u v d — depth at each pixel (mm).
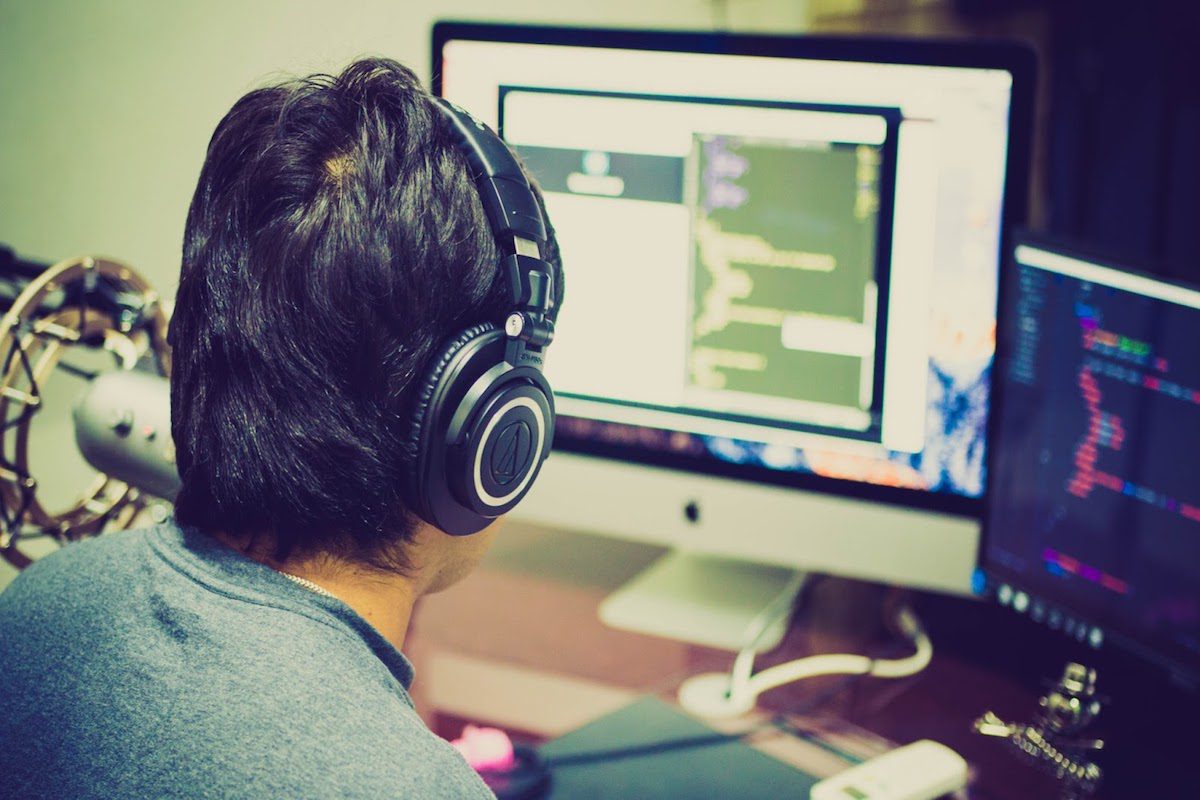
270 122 521
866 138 956
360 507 503
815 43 953
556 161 1052
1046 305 865
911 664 972
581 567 1175
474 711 913
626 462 1086
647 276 1045
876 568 1014
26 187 1049
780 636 1025
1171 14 1306
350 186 490
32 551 1069
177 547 541
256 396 494
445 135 520
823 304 994
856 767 808
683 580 1131
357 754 444
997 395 906
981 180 934
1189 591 781
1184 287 768
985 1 1412
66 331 690
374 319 485
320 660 478
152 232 1159
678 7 1515
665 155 1016
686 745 850
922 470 986
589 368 1082
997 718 899
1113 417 822
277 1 1186
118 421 686
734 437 1044
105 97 1089
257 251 494
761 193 994
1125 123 1367
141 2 1093
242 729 450
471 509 522
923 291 961
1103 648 851
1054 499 873
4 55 1015
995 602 1091
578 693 936
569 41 1021
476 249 504
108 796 453
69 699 496
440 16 1333
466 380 499
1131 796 803
